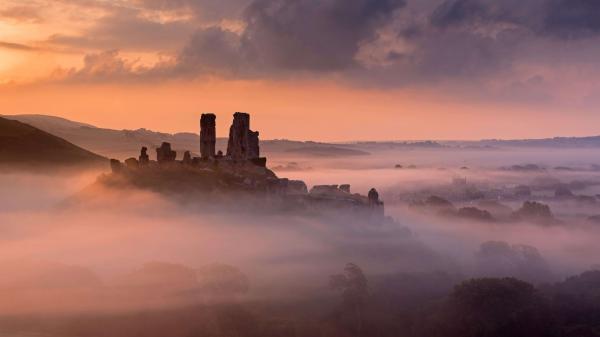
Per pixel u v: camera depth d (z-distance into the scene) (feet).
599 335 437.17
